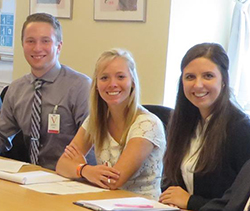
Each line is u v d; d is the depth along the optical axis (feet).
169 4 13.01
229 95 7.70
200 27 13.94
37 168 9.26
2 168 8.91
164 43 13.14
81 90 10.50
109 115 8.85
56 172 8.82
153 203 6.98
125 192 7.76
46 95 10.56
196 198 7.37
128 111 8.61
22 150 11.00
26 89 10.76
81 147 9.11
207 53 7.68
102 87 8.52
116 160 8.70
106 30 14.26
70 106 10.48
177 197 7.48
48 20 10.63
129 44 13.78
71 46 15.05
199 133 7.97
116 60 8.54
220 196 7.54
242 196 6.28
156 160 8.64
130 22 13.74
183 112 8.10
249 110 14.30
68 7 14.97
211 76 7.63
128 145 8.34
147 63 13.46
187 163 7.88
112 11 14.02
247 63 14.35
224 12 14.66
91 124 8.90
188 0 13.51
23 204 6.64
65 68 10.82
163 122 9.98
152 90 13.41
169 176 8.13
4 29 19.92
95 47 14.53
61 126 10.47
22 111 10.73
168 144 8.16
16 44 16.29
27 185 7.80
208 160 7.52
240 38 14.23
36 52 10.43
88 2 14.58
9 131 10.98
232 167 7.52
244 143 7.45
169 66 13.25
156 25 13.25
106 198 7.25
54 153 10.47
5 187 7.57
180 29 13.41
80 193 7.48
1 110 11.12
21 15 16.10
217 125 7.56
